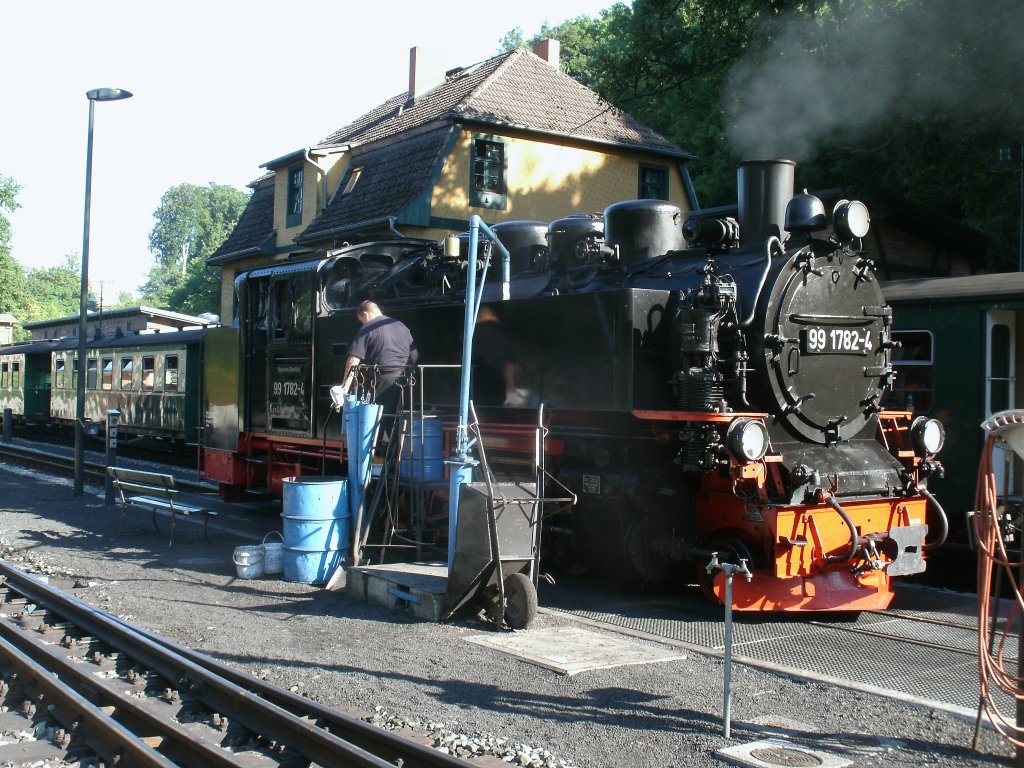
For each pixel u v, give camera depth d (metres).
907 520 7.57
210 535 10.76
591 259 8.95
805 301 7.41
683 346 7.13
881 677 5.68
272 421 11.73
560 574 8.95
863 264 7.89
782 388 7.27
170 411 20.11
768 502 6.86
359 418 8.27
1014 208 16.86
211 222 102.31
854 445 7.80
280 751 4.53
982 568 4.52
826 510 7.01
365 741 4.45
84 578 8.38
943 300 9.93
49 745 4.72
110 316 37.97
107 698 5.11
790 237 8.39
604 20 38.78
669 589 8.28
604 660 5.86
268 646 6.23
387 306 10.70
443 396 9.52
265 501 13.72
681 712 4.99
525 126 20.36
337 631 6.64
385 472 8.31
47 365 29.50
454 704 5.07
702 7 16.41
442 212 19.59
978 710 4.55
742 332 7.32
